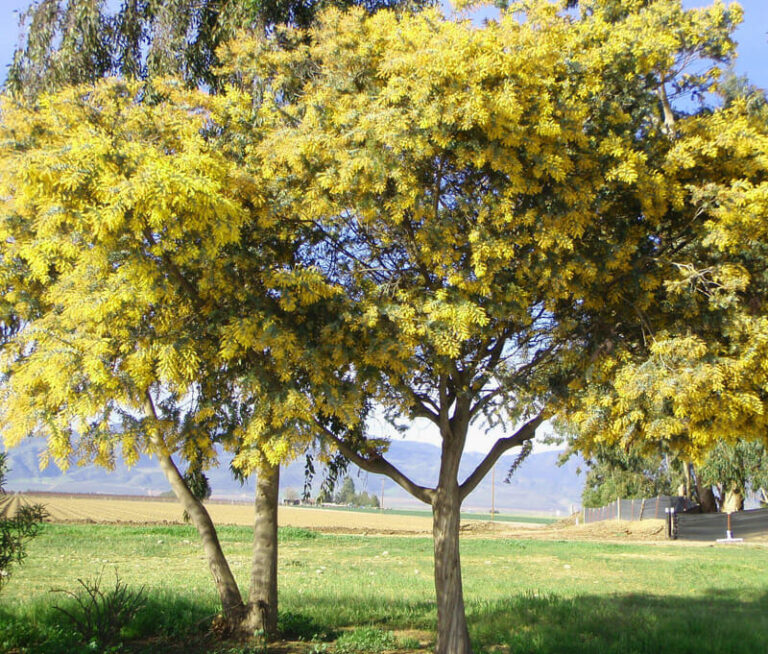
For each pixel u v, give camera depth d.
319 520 59.19
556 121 7.63
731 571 23.09
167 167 6.64
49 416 7.30
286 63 9.10
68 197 6.59
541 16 7.82
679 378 7.12
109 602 9.57
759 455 36.22
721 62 8.98
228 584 10.22
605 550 31.69
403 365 7.67
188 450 8.29
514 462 9.60
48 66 10.59
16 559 8.05
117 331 7.34
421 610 13.13
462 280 7.65
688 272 7.91
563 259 7.93
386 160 7.45
